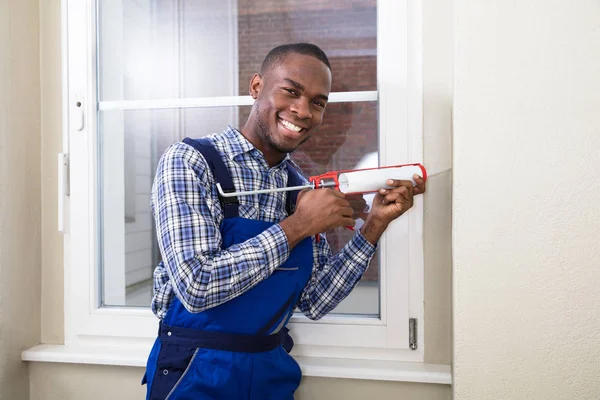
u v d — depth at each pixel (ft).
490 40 3.08
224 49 4.35
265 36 4.28
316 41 4.16
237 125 4.37
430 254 3.84
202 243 2.79
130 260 4.60
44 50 4.40
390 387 3.81
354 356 4.01
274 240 2.86
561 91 3.03
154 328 4.21
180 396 2.90
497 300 3.10
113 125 4.49
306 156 4.17
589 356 3.02
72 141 4.33
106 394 4.18
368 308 4.06
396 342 3.91
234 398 2.99
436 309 3.85
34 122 4.33
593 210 3.01
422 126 3.84
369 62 4.06
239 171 3.23
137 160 4.56
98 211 4.39
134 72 4.46
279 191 3.15
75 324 4.34
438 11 3.79
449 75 3.79
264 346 3.13
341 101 4.10
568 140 3.02
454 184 3.14
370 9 4.06
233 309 3.01
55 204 4.39
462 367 3.14
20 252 4.17
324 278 3.54
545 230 3.05
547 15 3.03
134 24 4.44
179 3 4.40
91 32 4.32
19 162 4.17
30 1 4.29
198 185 2.94
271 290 3.09
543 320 3.06
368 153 4.07
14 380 4.11
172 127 4.48
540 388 3.07
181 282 2.72
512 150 3.07
